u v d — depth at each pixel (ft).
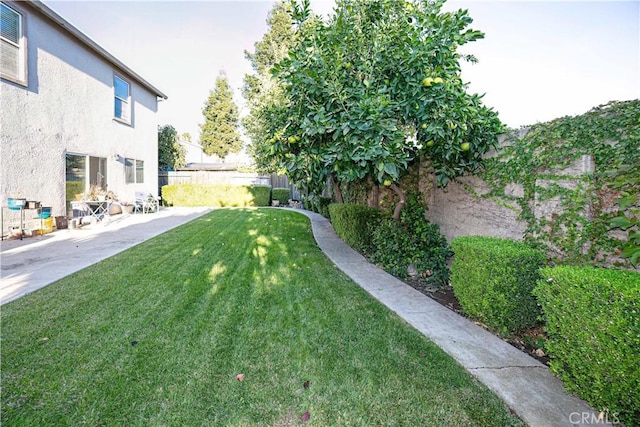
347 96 13.47
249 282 14.23
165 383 7.20
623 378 5.90
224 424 6.08
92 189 30.86
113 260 17.44
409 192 19.52
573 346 6.92
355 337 9.43
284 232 27.71
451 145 13.12
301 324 10.22
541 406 6.59
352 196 31.45
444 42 13.15
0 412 6.26
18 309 10.87
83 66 30.83
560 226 10.12
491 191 13.47
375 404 6.64
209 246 21.42
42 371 7.52
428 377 7.52
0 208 22.39
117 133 37.04
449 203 16.76
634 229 8.08
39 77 25.52
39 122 25.57
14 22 23.35
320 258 19.10
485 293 10.00
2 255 18.31
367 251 20.35
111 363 7.89
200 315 10.73
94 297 12.07
